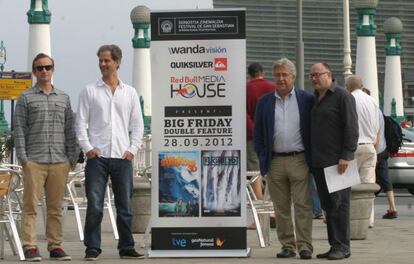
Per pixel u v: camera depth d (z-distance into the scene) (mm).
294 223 14078
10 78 26094
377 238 16219
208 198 12875
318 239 16031
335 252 12781
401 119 38500
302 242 12844
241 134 12781
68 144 12977
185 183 12875
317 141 12633
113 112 12727
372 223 18062
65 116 12930
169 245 12945
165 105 12812
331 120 12609
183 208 12906
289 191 12977
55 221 12898
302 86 24219
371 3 32156
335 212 12742
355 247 14742
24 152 12672
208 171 12844
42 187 12781
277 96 12805
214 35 12703
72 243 15469
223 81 12742
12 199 15281
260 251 13930
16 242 12875
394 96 39906
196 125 12812
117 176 12789
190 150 12844
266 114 12836
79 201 16281
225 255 12898
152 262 12547
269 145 12812
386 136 19828
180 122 12820
